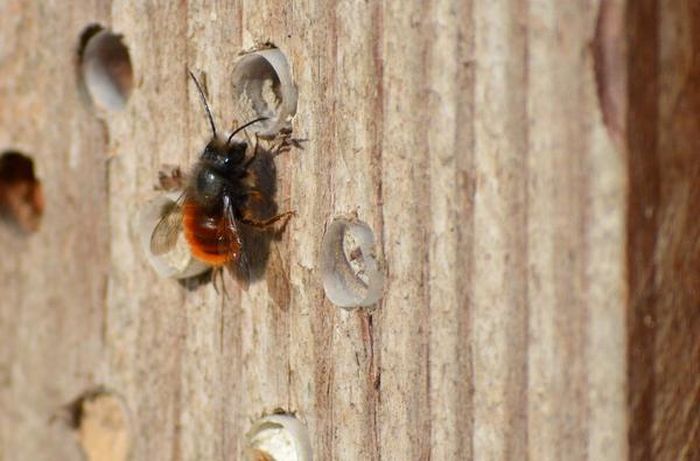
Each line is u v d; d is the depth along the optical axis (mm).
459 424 304
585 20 291
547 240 295
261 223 323
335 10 312
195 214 326
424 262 305
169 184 334
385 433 311
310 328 318
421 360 307
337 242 315
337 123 313
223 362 330
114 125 341
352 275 316
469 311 302
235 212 325
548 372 296
